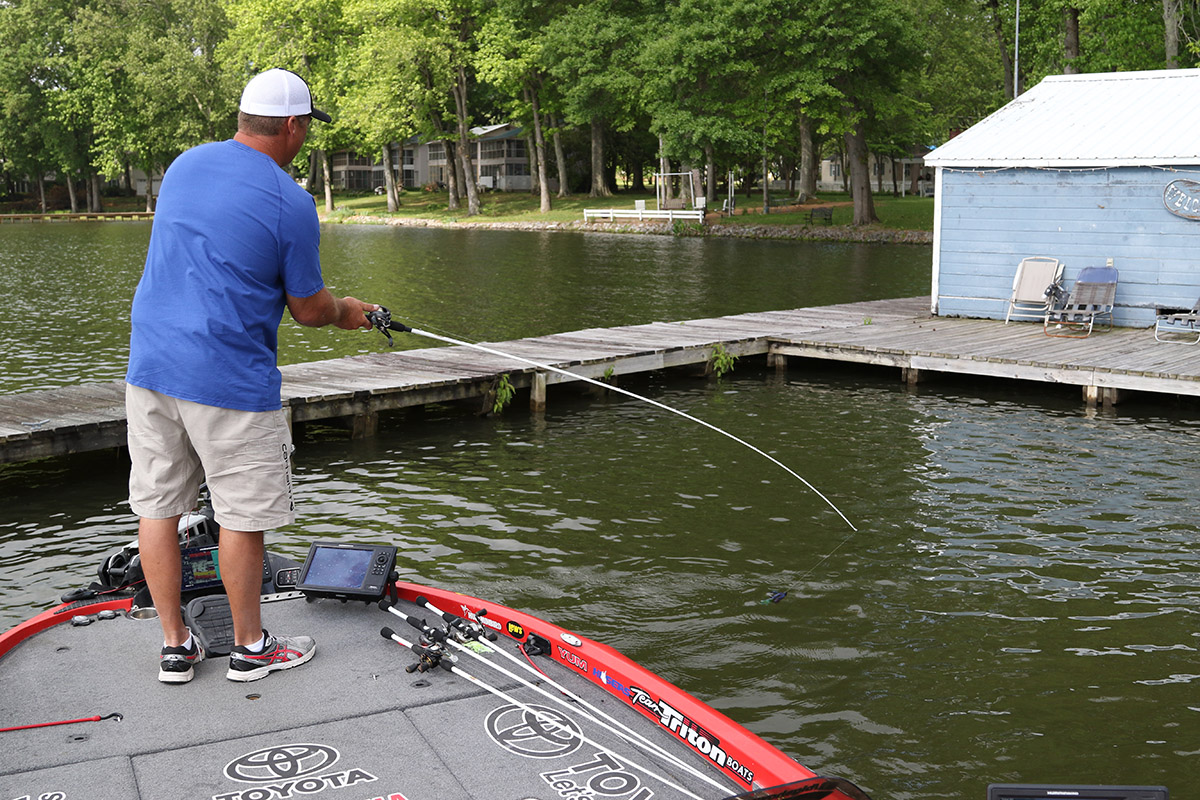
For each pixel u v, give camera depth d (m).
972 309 17.45
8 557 7.54
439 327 18.67
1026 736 4.84
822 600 6.52
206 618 4.22
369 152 69.50
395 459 10.30
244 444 3.53
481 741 3.31
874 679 5.42
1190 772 4.54
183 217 3.47
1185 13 29.81
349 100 57.44
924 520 8.12
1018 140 17.06
